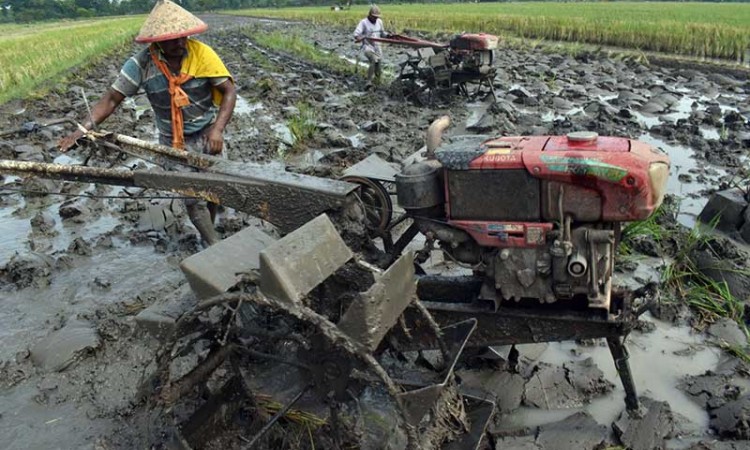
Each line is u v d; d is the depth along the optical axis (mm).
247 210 4062
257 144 10234
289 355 3980
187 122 5410
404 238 4453
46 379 4438
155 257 6262
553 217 3365
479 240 3545
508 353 4348
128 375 4453
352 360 3301
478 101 13109
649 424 3686
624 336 3666
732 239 6172
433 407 3455
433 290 4137
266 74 18438
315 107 13172
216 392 3709
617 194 3205
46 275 5891
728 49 20812
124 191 8039
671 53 22500
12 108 14961
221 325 3580
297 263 3055
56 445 3840
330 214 3826
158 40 4891
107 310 5234
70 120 5016
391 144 9852
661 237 6059
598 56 20391
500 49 23453
